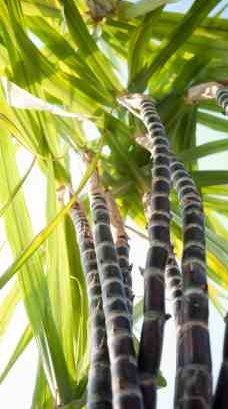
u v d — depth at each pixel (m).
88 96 2.35
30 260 1.96
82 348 2.05
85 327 2.12
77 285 2.21
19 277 1.94
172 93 2.52
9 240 2.06
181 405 1.05
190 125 2.60
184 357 1.10
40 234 1.56
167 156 1.55
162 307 1.20
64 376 1.77
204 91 2.06
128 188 2.24
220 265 2.40
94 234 1.49
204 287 1.19
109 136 2.29
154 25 2.76
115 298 1.26
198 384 1.06
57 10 2.62
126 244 1.70
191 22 2.54
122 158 2.27
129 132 2.32
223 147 2.38
